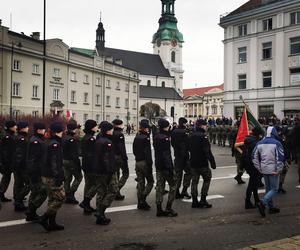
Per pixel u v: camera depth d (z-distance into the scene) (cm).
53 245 686
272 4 4003
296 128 1374
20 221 847
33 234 752
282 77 3975
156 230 783
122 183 1080
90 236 740
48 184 765
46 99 5125
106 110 6662
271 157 893
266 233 761
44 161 769
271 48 4094
